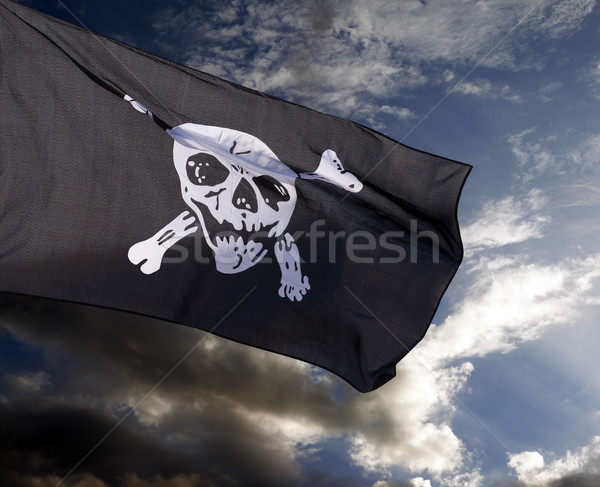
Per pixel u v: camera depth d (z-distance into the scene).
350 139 6.28
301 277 6.03
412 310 6.22
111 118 5.64
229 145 5.96
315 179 6.19
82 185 5.46
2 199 5.27
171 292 5.52
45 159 5.43
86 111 5.59
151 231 5.57
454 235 6.28
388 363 6.16
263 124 6.08
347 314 6.11
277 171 6.11
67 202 5.40
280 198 6.07
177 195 5.71
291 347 5.89
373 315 6.17
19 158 5.38
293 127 6.14
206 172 5.85
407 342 6.16
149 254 5.52
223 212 5.84
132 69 5.76
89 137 5.56
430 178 6.25
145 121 5.73
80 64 5.64
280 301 5.92
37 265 5.21
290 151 6.14
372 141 6.29
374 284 6.20
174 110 5.82
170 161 5.75
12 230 5.25
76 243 5.34
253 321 5.79
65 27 5.65
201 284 5.67
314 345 5.97
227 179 5.90
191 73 5.93
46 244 5.27
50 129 5.48
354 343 6.11
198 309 5.64
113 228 5.48
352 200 6.23
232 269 5.80
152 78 5.81
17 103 5.46
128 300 5.37
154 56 5.84
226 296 5.75
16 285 5.11
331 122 6.23
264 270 5.91
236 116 6.01
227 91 6.00
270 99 6.11
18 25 5.56
